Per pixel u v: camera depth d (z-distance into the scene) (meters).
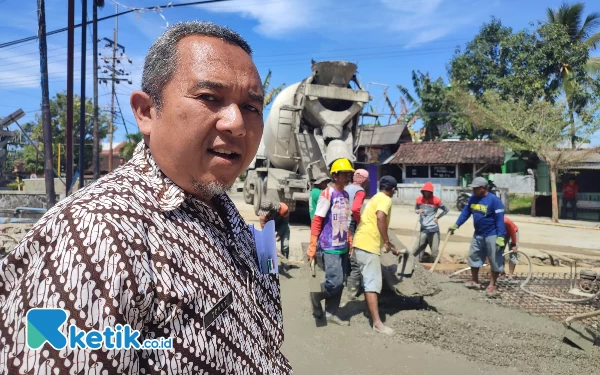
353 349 3.88
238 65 1.01
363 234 4.34
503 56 20.64
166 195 0.97
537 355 3.76
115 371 0.73
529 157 19.33
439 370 3.51
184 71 0.97
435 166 21.86
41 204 11.66
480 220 5.66
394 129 24.47
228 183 1.02
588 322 4.52
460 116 23.30
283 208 6.71
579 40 19.23
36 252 0.78
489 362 3.65
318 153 10.26
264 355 1.05
